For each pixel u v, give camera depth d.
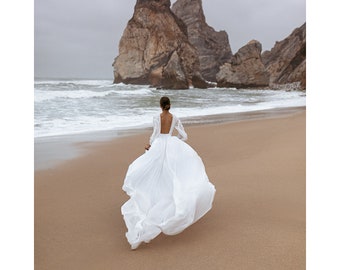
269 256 2.97
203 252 3.09
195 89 44.22
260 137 9.29
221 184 5.12
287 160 6.37
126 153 7.45
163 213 3.21
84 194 4.81
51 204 4.41
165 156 3.57
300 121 12.70
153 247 3.23
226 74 49.44
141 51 50.53
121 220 3.93
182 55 49.75
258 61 48.31
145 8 50.22
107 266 2.89
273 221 3.73
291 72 51.47
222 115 15.25
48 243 3.33
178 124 3.93
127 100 22.22
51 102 19.19
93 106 17.94
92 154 7.29
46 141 8.70
